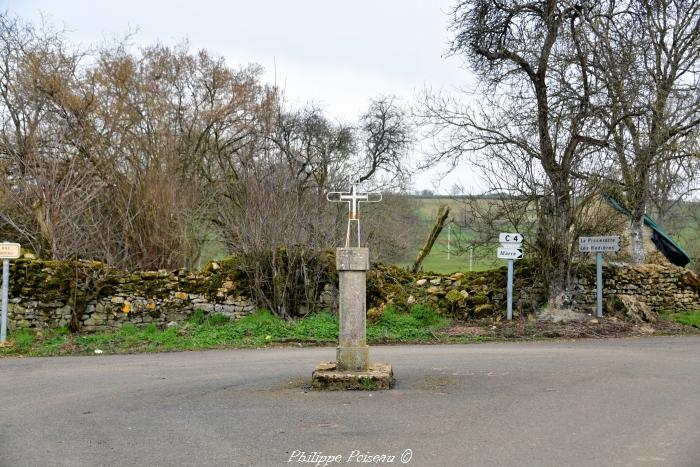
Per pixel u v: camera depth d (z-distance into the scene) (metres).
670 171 21.97
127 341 15.61
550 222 17.38
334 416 7.85
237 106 30.12
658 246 21.98
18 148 22.64
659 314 18.19
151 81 28.69
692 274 19.12
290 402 8.70
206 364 12.58
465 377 10.17
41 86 24.14
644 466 5.81
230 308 17.64
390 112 35.72
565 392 8.84
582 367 10.90
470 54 19.25
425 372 10.73
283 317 17.59
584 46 17.58
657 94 17.55
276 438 7.03
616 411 7.72
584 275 18.17
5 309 15.30
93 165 22.58
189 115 30.47
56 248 19.02
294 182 19.80
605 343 14.48
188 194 24.75
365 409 8.14
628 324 16.61
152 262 21.42
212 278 17.73
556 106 17.16
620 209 17.92
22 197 20.69
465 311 17.72
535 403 8.23
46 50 25.19
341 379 9.36
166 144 26.08
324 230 20.14
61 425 7.94
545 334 15.74
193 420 7.95
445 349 14.02
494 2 18.61
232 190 23.69
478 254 19.53
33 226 21.06
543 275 17.53
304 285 18.08
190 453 6.64
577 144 17.19
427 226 35.28
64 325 16.69
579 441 6.57
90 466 6.34
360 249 9.66
